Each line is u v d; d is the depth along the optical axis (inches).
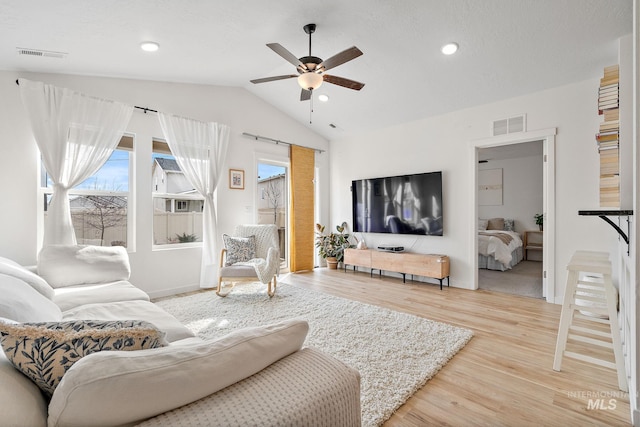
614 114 89.4
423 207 180.5
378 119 192.5
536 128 142.1
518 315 120.6
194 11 93.5
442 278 163.0
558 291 135.9
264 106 196.4
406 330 103.8
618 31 102.4
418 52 125.8
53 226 116.0
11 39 95.8
